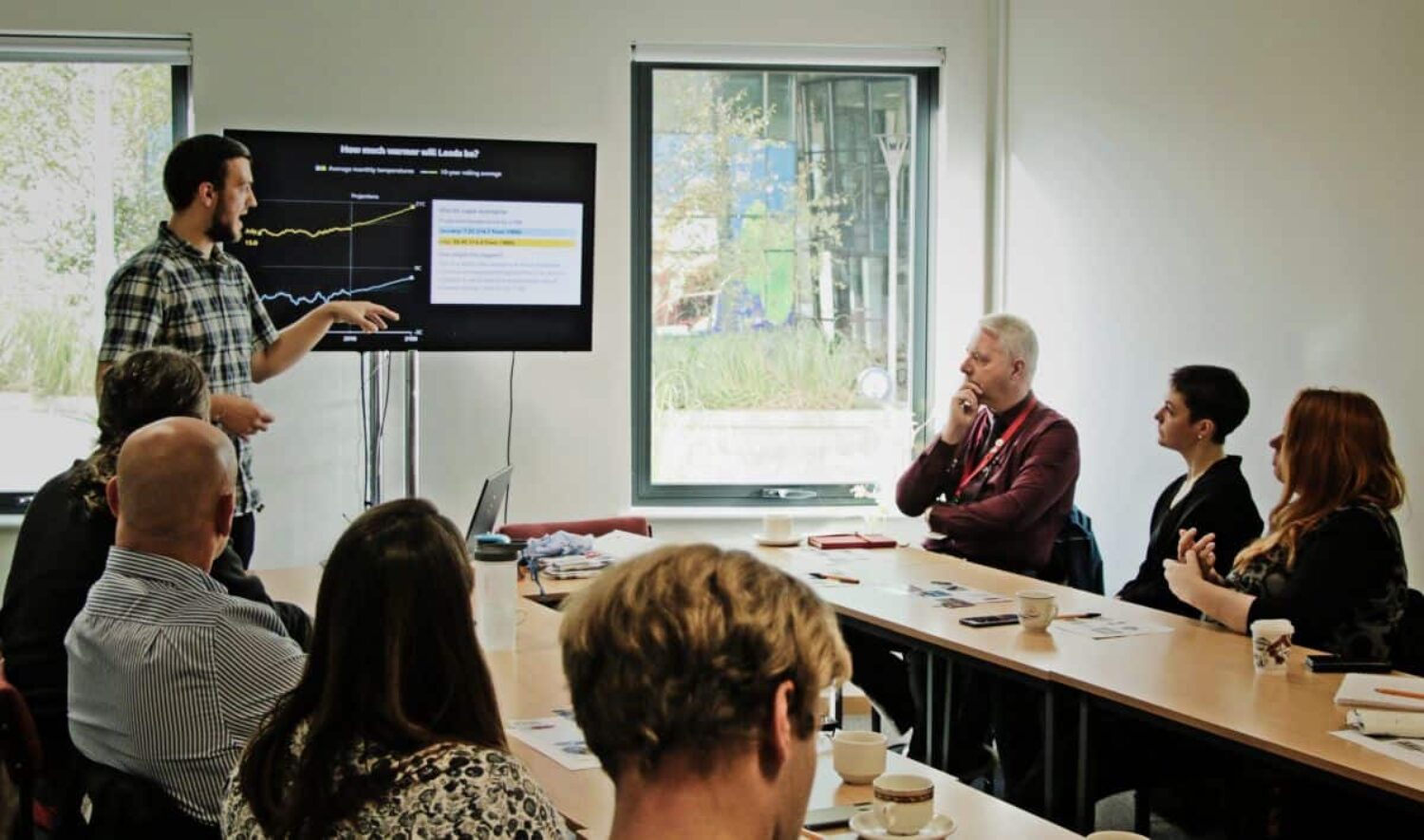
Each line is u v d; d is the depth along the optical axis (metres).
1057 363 5.47
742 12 5.64
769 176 5.84
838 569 4.30
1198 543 3.47
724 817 1.02
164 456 2.21
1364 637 3.12
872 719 5.11
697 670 1.00
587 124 5.59
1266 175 4.31
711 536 5.75
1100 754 3.41
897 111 5.88
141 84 5.54
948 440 4.82
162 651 2.14
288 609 2.90
